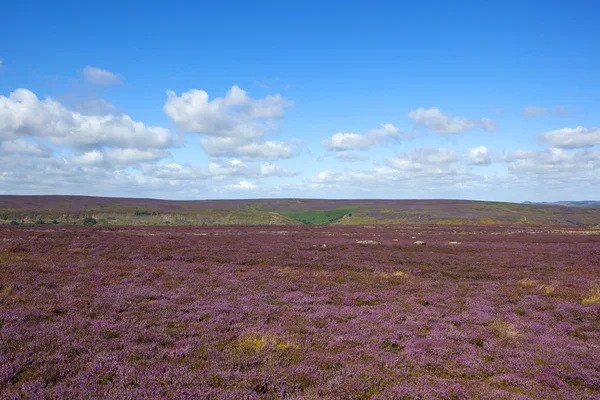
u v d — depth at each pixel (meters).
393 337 13.03
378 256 38.09
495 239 63.56
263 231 81.12
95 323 13.50
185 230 79.75
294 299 18.75
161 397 7.88
